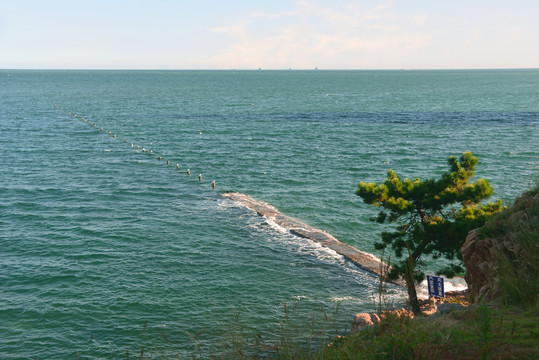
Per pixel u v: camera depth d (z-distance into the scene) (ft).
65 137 332.39
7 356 78.07
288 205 175.01
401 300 96.99
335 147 296.10
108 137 335.06
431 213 81.87
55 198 181.78
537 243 31.48
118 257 123.54
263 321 89.56
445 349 20.86
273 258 124.47
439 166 242.17
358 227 150.92
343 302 98.89
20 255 123.75
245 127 388.37
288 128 382.83
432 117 456.86
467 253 48.98
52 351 79.82
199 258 123.75
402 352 20.67
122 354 78.79
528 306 26.68
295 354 23.65
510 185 195.52
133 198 183.62
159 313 93.40
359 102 645.92
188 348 79.36
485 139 318.24
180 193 191.83
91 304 96.78
